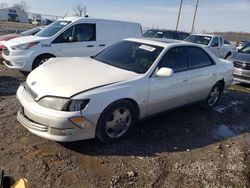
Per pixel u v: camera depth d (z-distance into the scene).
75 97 3.77
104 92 4.00
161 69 4.66
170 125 5.34
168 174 3.75
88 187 3.33
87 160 3.86
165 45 5.20
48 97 3.83
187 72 5.38
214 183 3.67
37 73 4.55
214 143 4.82
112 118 4.24
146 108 4.71
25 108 3.99
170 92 5.05
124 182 3.48
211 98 6.43
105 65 4.91
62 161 3.78
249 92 8.87
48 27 9.43
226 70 6.50
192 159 4.19
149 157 4.09
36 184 3.29
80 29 9.19
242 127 5.71
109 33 9.88
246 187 3.66
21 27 31.89
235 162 4.24
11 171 3.49
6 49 8.46
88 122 3.88
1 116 5.00
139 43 5.41
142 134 4.80
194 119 5.80
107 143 4.30
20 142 4.17
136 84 4.41
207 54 6.09
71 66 4.77
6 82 7.51
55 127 3.74
